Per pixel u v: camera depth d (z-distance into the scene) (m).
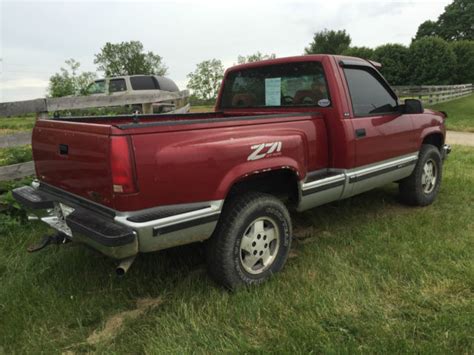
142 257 3.55
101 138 2.42
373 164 3.99
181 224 2.58
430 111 5.04
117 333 2.62
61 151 2.88
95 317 2.78
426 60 42.34
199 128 2.68
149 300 3.02
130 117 3.98
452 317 2.62
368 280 3.09
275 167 3.06
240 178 2.87
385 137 4.06
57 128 2.91
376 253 3.57
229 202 3.00
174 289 3.11
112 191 2.42
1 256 3.67
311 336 2.46
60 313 2.81
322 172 3.68
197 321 2.66
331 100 3.63
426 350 2.32
